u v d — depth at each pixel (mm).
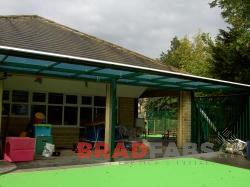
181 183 8070
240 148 13102
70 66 9953
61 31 15344
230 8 18203
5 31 12297
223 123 15164
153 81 12719
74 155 12023
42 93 14609
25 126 14070
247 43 18062
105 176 8641
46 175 8555
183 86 13969
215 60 21859
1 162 9969
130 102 16859
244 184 8094
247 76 19453
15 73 10938
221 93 16859
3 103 13656
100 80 12195
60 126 14859
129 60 14242
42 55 8414
